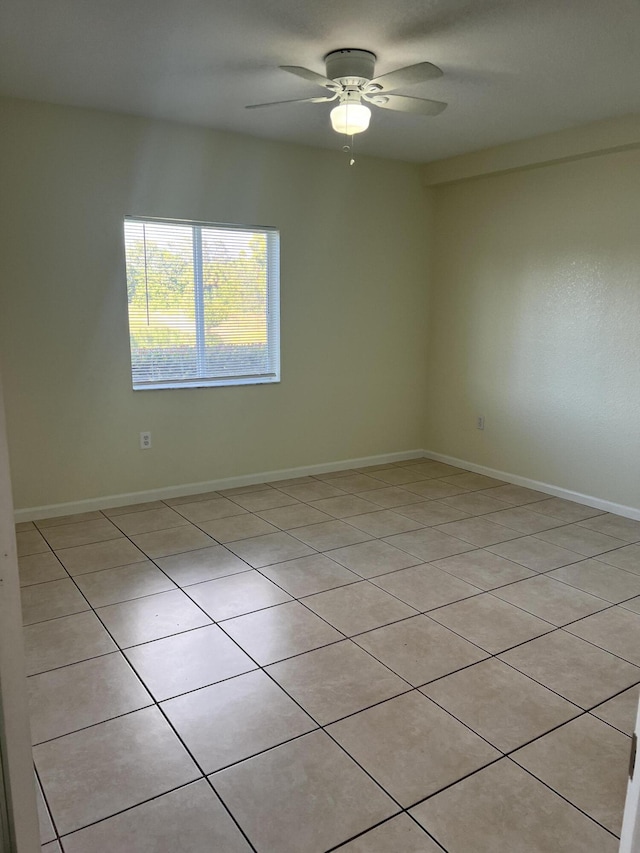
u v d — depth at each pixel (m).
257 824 1.55
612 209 3.75
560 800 1.64
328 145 4.23
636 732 0.73
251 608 2.65
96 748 1.81
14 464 3.59
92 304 3.67
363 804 1.62
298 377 4.55
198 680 2.14
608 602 2.74
